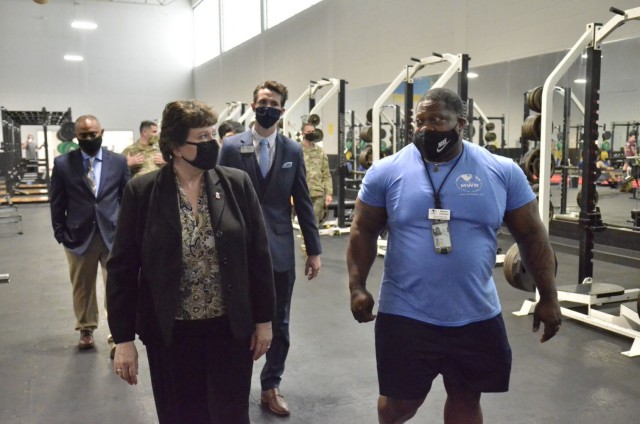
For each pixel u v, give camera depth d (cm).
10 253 711
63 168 350
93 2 1956
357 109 1198
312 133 649
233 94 1830
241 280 172
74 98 1958
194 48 2134
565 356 349
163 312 165
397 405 187
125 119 2039
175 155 167
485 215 176
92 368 336
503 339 183
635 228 541
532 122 480
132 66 2036
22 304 477
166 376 172
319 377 320
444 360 183
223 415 175
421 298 177
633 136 698
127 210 168
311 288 519
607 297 421
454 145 175
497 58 847
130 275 171
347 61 1223
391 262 185
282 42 1501
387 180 185
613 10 394
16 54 1872
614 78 712
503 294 491
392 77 1083
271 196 260
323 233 820
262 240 182
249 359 180
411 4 1016
